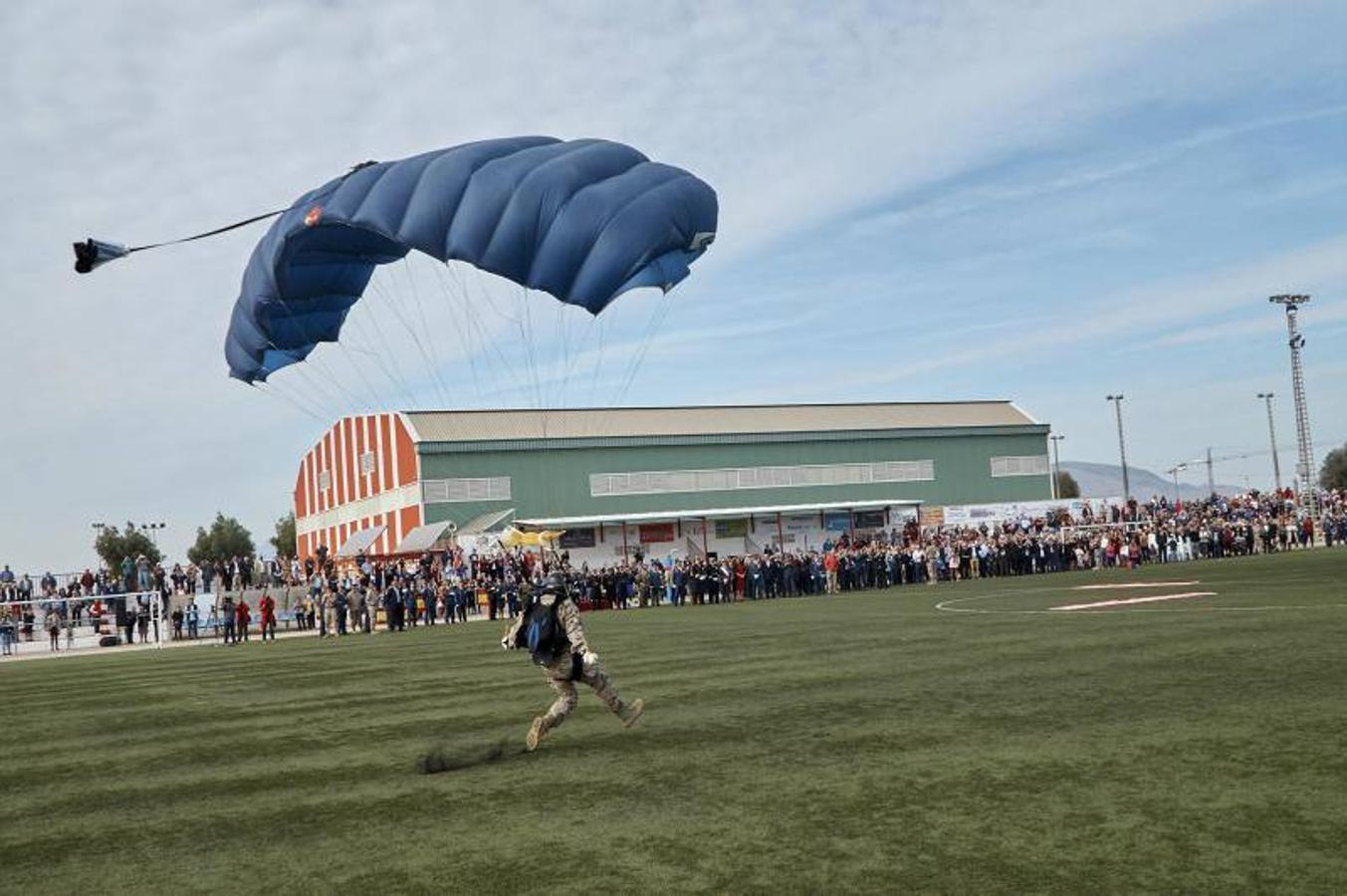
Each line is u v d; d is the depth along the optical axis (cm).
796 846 647
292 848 715
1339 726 893
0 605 4422
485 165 2389
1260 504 7081
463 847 689
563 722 1111
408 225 2355
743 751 946
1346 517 6253
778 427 7525
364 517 7144
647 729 1090
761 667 1623
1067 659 1463
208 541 11800
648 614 3941
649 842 674
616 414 7362
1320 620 1770
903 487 7725
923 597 3722
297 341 2908
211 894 629
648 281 2566
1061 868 583
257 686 1855
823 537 6812
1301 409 6969
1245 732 891
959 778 793
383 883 626
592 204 2309
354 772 966
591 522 6169
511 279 2350
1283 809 666
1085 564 5762
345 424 7400
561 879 612
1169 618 2009
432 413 6931
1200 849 602
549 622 1002
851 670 1504
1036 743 900
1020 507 7244
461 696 1495
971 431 8006
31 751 1229
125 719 1483
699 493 7075
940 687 1265
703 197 2466
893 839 650
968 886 563
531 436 6669
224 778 980
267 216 1695
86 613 4866
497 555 5497
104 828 809
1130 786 739
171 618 4500
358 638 3575
